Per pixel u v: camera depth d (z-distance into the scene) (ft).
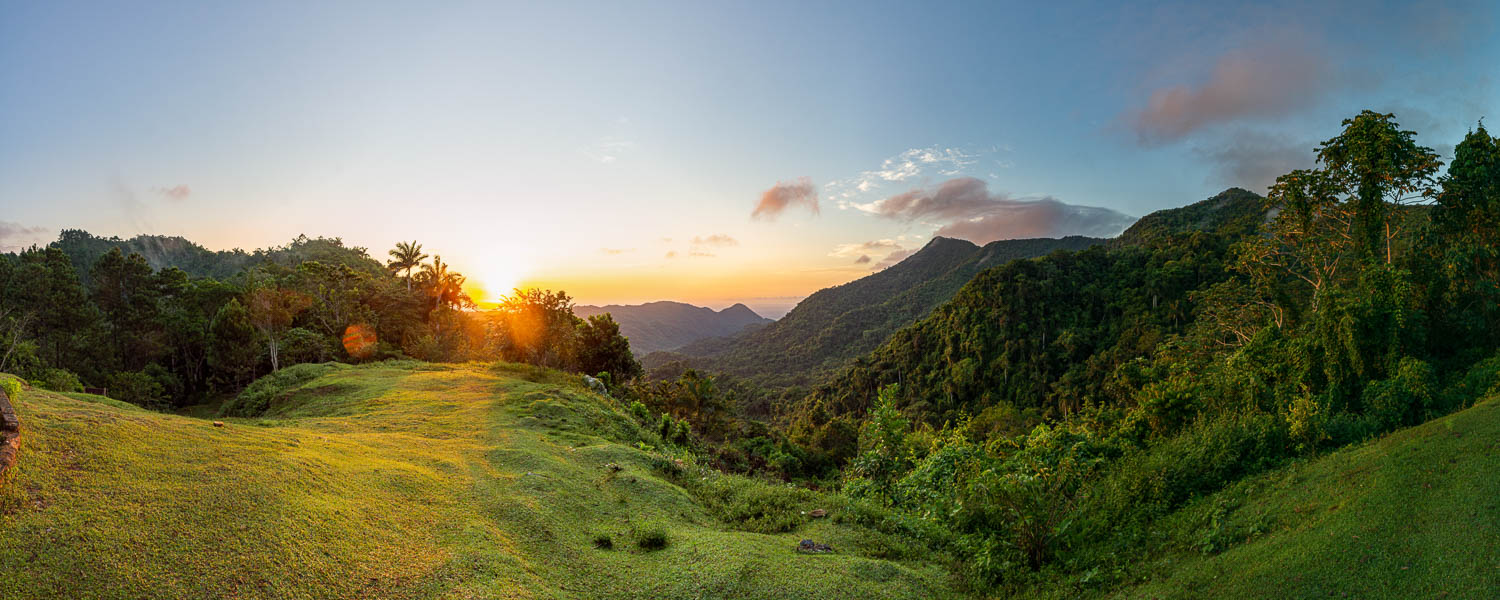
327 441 30.30
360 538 19.21
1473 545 15.05
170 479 19.79
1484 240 43.37
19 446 18.30
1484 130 45.06
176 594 14.34
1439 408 29.32
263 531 17.80
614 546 23.27
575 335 146.10
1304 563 16.58
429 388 61.00
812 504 32.40
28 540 14.83
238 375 124.88
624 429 53.62
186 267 377.91
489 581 18.21
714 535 25.04
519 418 47.42
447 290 171.53
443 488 26.03
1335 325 35.04
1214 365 66.23
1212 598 16.43
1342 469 23.61
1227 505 24.22
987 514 26.40
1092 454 36.22
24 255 133.39
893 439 44.21
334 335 139.74
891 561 23.76
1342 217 62.23
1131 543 22.91
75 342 118.42
